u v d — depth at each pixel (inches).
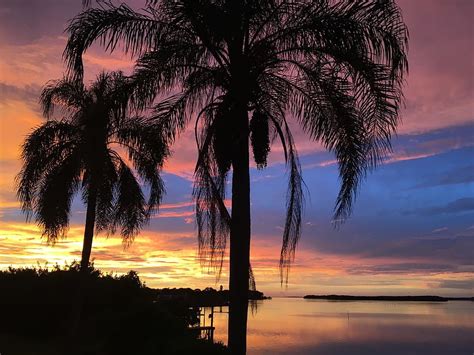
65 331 907.4
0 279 955.3
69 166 802.8
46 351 745.6
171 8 389.7
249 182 403.2
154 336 570.9
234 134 391.2
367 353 1969.7
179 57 410.6
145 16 402.3
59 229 820.6
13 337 861.8
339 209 392.2
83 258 822.5
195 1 379.6
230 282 393.4
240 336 384.8
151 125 428.5
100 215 858.1
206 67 421.1
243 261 394.0
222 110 397.1
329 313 6934.1
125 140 755.4
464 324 4220.0
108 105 404.8
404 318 5418.3
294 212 423.2
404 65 380.5
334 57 388.8
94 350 603.8
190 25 401.1
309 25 388.8
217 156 394.6
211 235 415.8
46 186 806.5
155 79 405.4
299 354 1860.2
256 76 406.6
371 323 4276.6
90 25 396.5
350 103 388.8
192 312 994.7
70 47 395.9
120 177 856.3
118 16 398.9
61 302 930.7
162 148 433.7
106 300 953.5
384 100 378.3
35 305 916.0
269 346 2122.3
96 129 430.6
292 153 433.1
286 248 417.4
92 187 780.6
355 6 383.2
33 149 806.5
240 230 396.2
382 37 378.6
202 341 568.4
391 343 2391.7
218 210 413.4
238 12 373.7
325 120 404.8
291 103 429.4
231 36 385.1
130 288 1002.1
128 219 859.4
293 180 428.1
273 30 403.9
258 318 5044.3
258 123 401.1
